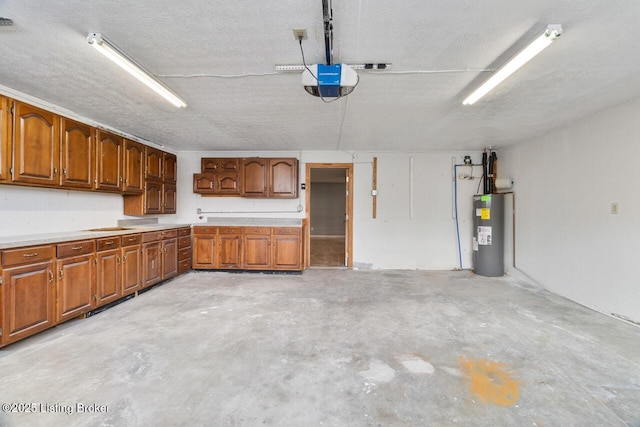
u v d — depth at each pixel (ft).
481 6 5.34
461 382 6.48
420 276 16.31
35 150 9.11
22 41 6.52
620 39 6.38
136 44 6.63
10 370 6.81
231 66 7.63
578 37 6.30
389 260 18.34
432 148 17.48
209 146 17.31
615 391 6.15
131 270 12.13
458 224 18.20
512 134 14.12
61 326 9.29
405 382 6.47
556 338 8.57
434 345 8.16
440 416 5.44
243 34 6.25
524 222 15.26
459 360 7.38
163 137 15.12
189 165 18.72
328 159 18.45
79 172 10.73
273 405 5.71
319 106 10.48
